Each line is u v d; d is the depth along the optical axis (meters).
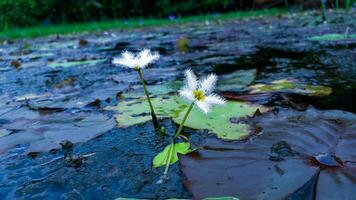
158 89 0.31
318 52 0.48
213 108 0.23
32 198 0.14
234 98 0.25
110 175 0.16
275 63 0.42
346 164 0.14
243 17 1.70
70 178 0.16
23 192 0.15
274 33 0.81
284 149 0.16
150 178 0.16
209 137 0.19
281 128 0.19
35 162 0.18
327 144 0.16
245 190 0.13
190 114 0.23
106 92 0.31
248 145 0.17
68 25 1.99
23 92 0.34
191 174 0.14
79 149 0.19
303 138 0.17
